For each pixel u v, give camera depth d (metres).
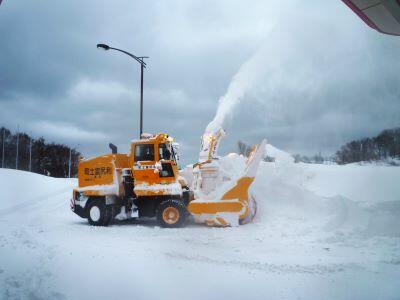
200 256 7.41
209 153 13.04
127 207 13.70
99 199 13.47
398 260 7.03
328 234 9.82
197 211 11.89
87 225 13.33
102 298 5.23
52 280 5.94
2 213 16.84
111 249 8.00
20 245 8.38
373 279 5.87
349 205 11.90
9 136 77.62
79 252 7.54
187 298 5.14
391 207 11.77
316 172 17.23
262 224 11.61
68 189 25.64
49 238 9.91
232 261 7.00
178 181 12.84
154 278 5.94
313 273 6.21
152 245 8.69
